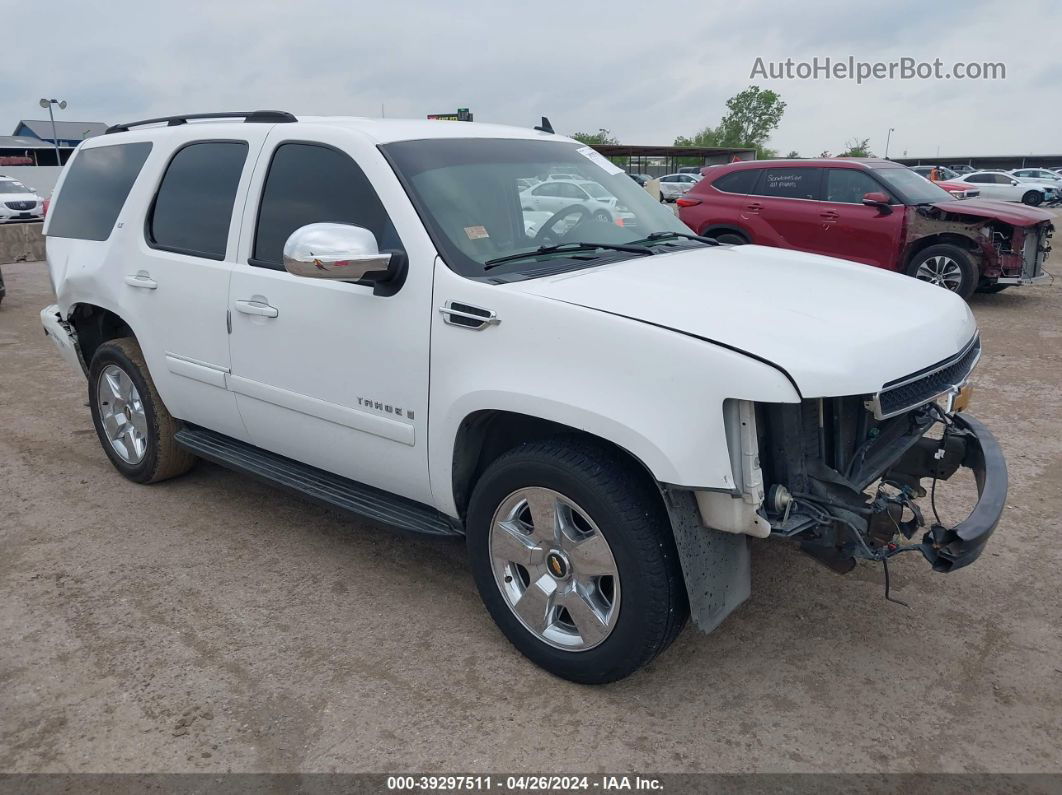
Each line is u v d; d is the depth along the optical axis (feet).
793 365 7.85
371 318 10.44
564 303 8.91
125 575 12.38
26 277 45.27
